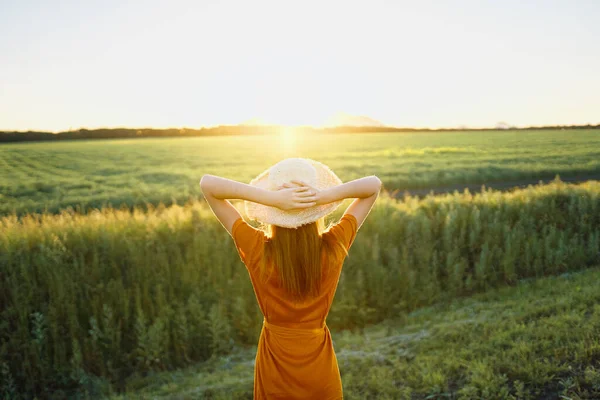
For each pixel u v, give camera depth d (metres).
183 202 20.34
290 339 1.89
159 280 7.71
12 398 6.26
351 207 2.04
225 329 7.35
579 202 10.77
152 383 6.49
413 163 34.16
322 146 64.56
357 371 4.97
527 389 3.91
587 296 5.96
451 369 4.50
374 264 8.64
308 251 1.81
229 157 47.84
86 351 6.75
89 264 7.63
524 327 5.05
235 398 4.84
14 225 8.02
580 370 3.99
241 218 1.95
